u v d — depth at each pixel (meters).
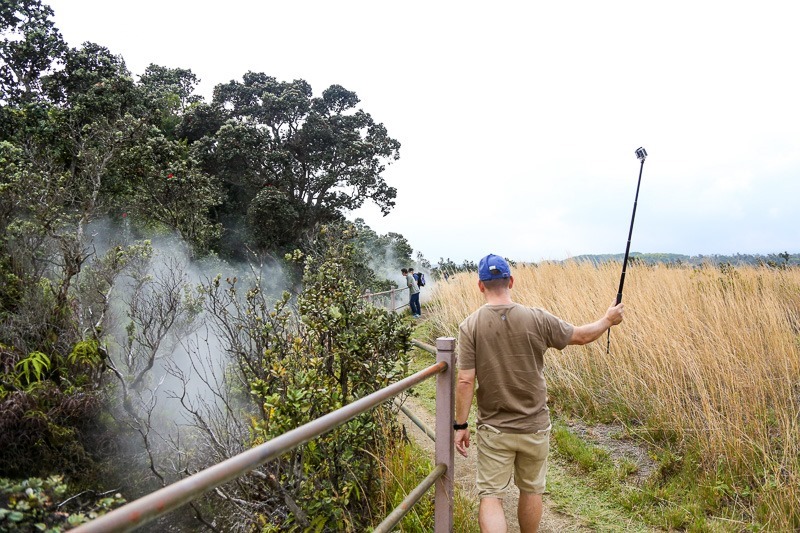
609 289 8.82
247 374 5.52
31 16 22.91
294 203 31.12
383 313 4.94
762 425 4.75
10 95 22.94
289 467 4.05
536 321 3.16
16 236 9.70
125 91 23.55
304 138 32.22
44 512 2.56
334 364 4.82
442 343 3.18
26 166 12.20
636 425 5.69
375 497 4.46
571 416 6.28
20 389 7.71
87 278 9.73
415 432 6.41
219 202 23.84
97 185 13.07
